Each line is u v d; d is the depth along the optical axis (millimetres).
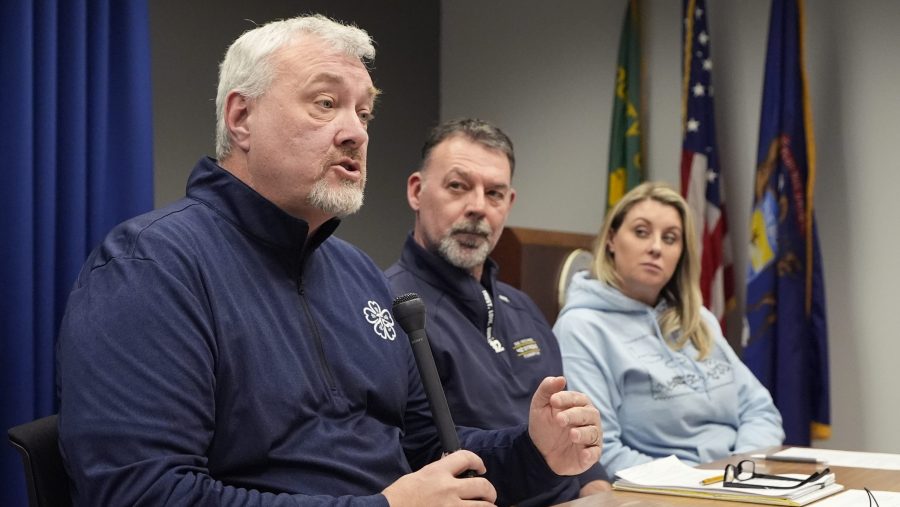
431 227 2246
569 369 2695
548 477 1568
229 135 1530
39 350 2660
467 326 2195
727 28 4301
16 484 2521
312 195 1477
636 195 2863
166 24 4008
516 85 5039
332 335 1531
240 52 1523
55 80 2715
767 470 1927
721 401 2791
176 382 1260
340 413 1483
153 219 1409
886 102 3857
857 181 3920
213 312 1362
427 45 5195
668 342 2822
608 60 4699
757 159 3926
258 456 1366
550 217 4895
